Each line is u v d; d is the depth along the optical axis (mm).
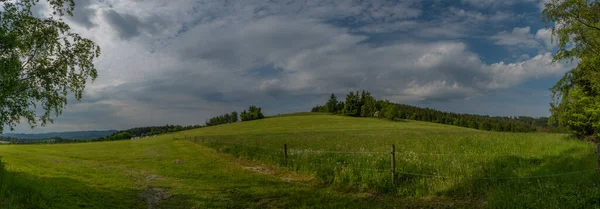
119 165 21703
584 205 9305
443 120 155875
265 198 13047
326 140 31266
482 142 22438
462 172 13531
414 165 15062
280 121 102125
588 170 12312
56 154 27000
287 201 12539
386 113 114438
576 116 22625
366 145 24312
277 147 25562
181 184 15523
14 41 13055
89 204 11156
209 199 12852
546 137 25156
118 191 13609
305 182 15828
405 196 12594
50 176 15188
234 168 20234
